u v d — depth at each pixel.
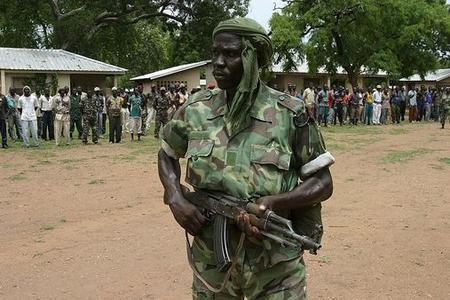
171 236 5.96
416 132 20.22
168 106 17.44
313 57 28.11
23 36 40.72
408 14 28.31
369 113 24.53
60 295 4.33
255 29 2.09
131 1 36.34
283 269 2.12
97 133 16.08
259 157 2.09
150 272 4.83
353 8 26.64
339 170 10.70
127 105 19.61
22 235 6.03
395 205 7.46
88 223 6.54
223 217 2.10
